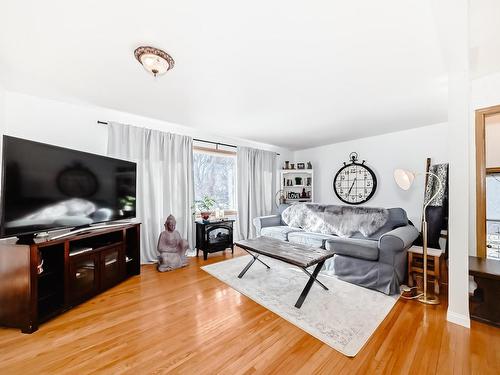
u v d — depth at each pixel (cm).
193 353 147
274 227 409
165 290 244
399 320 184
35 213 194
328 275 285
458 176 176
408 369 133
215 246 376
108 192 269
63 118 278
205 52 175
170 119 340
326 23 143
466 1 115
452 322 180
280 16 137
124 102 276
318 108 293
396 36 155
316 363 138
